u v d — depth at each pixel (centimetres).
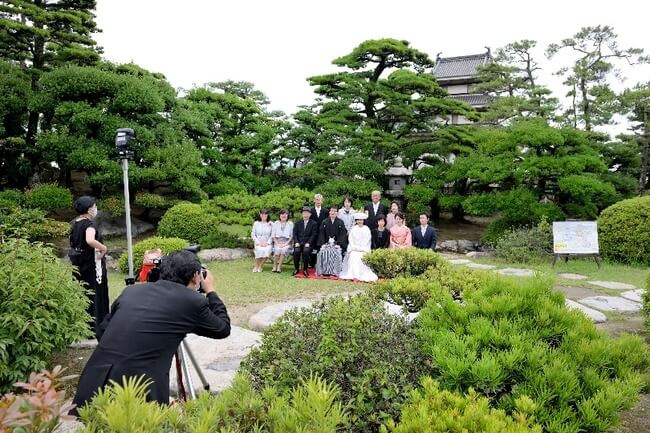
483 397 210
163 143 1355
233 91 1919
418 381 252
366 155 1517
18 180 1402
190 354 300
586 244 977
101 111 1262
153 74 1589
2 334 348
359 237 880
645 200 1043
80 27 1335
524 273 901
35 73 1362
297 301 666
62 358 449
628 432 303
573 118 1532
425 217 905
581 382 234
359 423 232
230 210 1061
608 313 634
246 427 161
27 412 123
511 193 1148
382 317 288
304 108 1809
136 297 239
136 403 142
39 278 378
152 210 1591
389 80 1422
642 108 1438
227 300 684
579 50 1556
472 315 270
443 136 1494
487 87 1728
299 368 255
